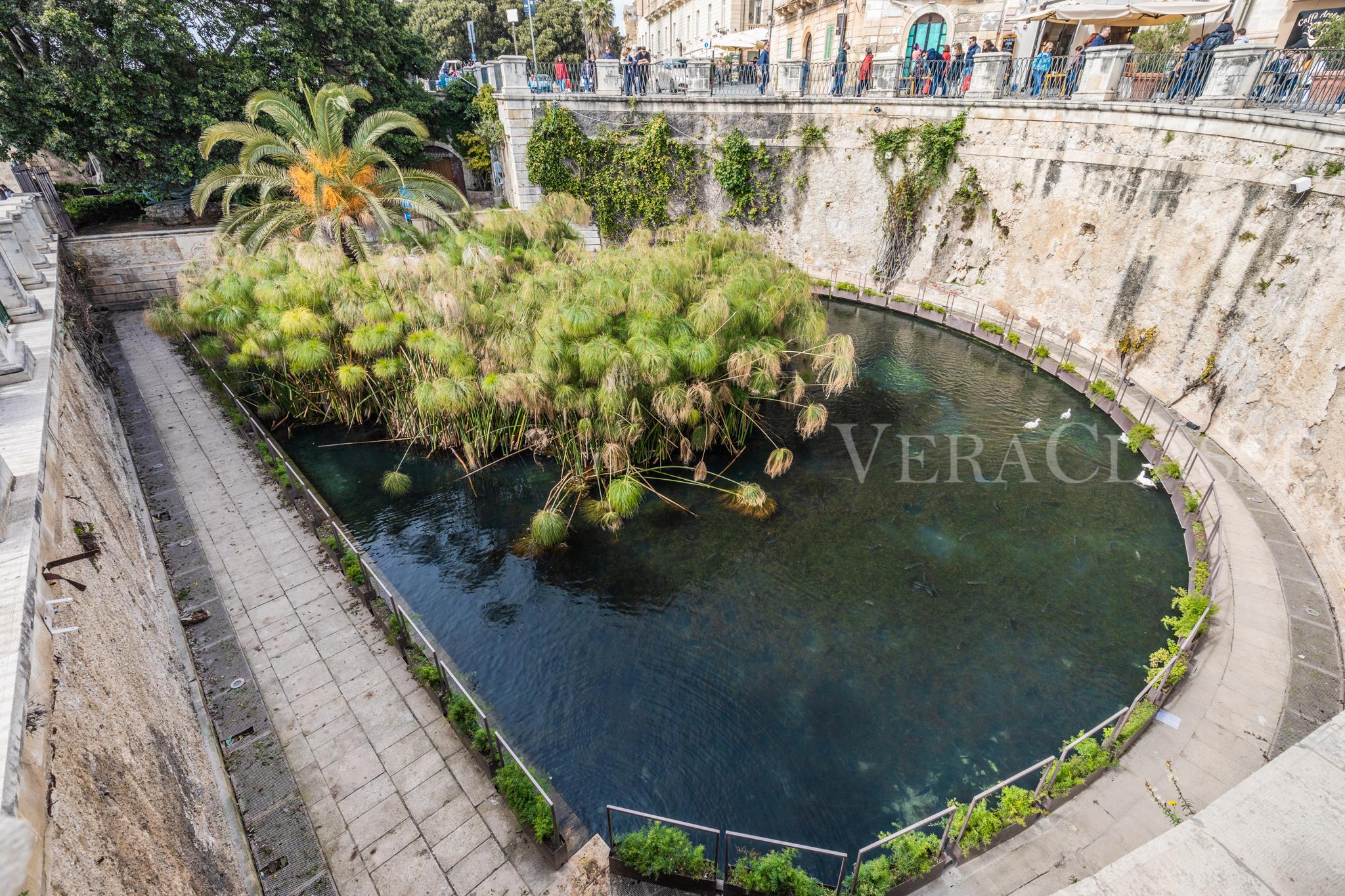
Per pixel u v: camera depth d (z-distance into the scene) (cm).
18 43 1566
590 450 1084
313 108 1316
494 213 1372
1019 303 1588
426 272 1130
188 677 640
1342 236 859
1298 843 173
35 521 357
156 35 1569
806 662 773
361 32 1989
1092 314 1386
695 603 861
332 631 741
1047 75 1477
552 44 3712
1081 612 827
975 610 837
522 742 688
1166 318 1198
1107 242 1335
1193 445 1059
